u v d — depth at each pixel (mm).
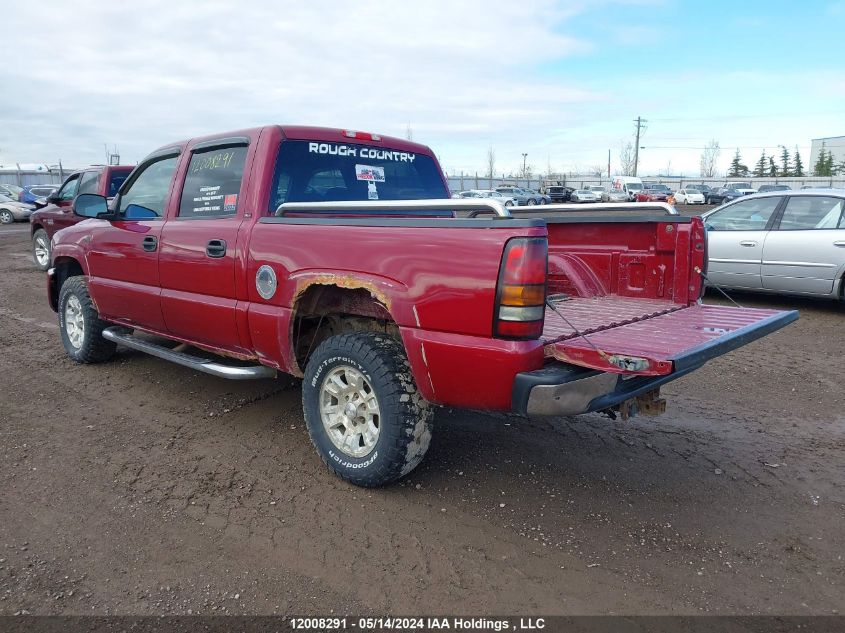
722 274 9727
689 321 3779
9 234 22828
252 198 4211
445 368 3225
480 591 2883
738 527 3432
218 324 4395
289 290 3850
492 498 3709
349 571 3021
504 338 3043
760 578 2990
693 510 3605
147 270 4992
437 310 3215
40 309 9422
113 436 4551
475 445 4457
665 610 2760
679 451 4402
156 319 5039
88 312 5953
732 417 5066
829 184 69250
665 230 4352
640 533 3363
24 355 6656
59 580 2941
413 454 3555
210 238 4371
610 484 3904
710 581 2965
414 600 2824
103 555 3141
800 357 6809
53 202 13172
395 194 4969
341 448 3795
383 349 3547
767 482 3947
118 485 3834
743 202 9648
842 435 4707
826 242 8609
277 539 3279
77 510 3551
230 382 5730
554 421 4930
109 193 11203
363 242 3500
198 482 3871
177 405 5160
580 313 3959
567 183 84812
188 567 3047
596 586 2920
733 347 3273
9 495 3711
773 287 9219
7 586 2891
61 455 4238
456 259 3141
